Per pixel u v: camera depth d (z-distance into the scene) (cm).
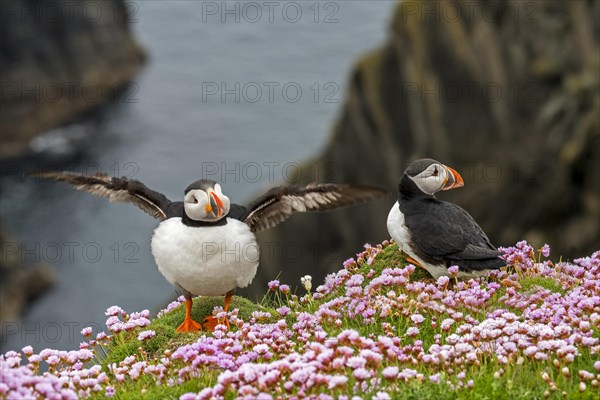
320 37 6531
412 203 1010
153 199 998
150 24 7000
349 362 624
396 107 3422
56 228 4494
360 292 873
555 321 766
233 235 903
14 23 5803
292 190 965
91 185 1002
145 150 5406
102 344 898
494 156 3055
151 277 4122
